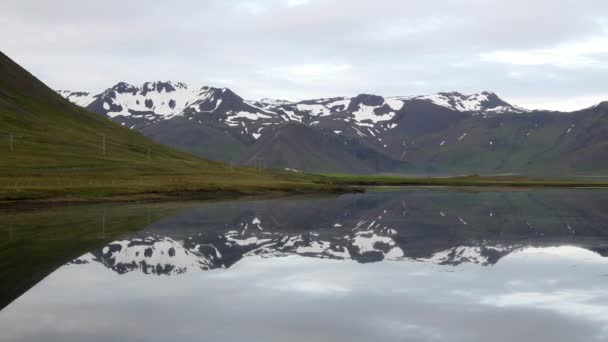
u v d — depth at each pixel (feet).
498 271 90.79
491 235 145.59
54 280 82.17
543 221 188.03
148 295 72.64
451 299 70.74
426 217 205.46
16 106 563.07
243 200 311.27
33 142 474.08
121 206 250.16
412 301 69.62
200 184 359.46
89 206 247.70
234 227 163.84
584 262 100.53
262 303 68.49
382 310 65.16
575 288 77.41
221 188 361.51
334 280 83.30
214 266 95.71
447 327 58.34
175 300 69.82
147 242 126.72
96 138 561.02
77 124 599.98
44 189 273.95
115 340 53.42
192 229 156.46
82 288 76.79
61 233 142.61
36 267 92.63
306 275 87.45
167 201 290.56
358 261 101.81
